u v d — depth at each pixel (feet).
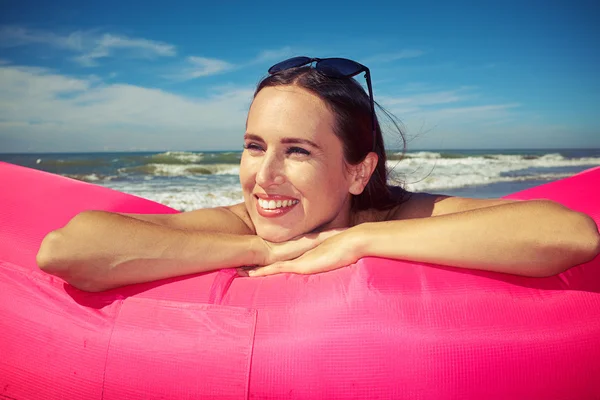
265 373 3.59
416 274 3.98
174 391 3.66
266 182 4.49
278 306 3.84
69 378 3.85
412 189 39.86
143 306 3.94
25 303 4.13
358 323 3.67
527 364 3.62
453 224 3.96
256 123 4.55
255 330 3.71
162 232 4.13
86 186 6.04
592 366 3.73
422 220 4.14
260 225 4.74
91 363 3.81
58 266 3.85
